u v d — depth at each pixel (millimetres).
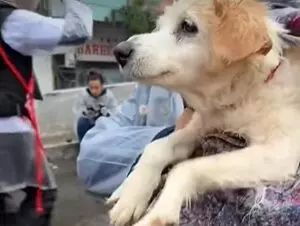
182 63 414
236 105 406
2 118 713
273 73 406
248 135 403
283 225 364
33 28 696
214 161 386
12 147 714
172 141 420
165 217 357
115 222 387
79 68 2334
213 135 411
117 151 587
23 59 724
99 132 636
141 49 422
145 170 401
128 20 2117
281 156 387
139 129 609
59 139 2059
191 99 424
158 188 399
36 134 736
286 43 417
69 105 2176
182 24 426
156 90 640
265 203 369
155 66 416
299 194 374
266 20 411
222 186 378
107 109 1693
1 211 722
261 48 386
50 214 760
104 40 2387
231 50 385
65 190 1331
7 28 699
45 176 747
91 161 609
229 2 409
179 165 388
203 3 423
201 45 410
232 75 401
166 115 635
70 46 720
